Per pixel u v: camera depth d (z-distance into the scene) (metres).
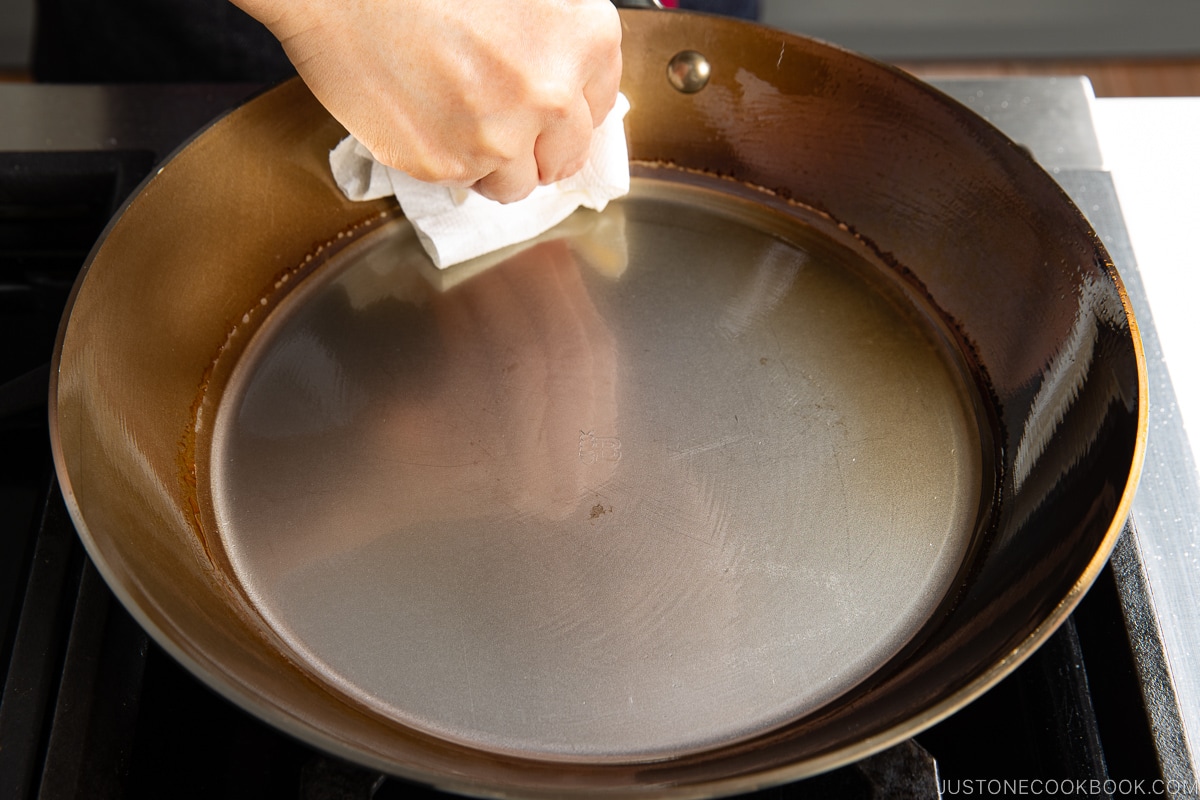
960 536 0.71
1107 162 0.81
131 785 0.66
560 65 0.69
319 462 0.72
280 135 0.75
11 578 0.72
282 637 0.68
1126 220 0.80
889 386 0.74
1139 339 0.67
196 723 0.68
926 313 0.76
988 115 0.83
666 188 0.81
